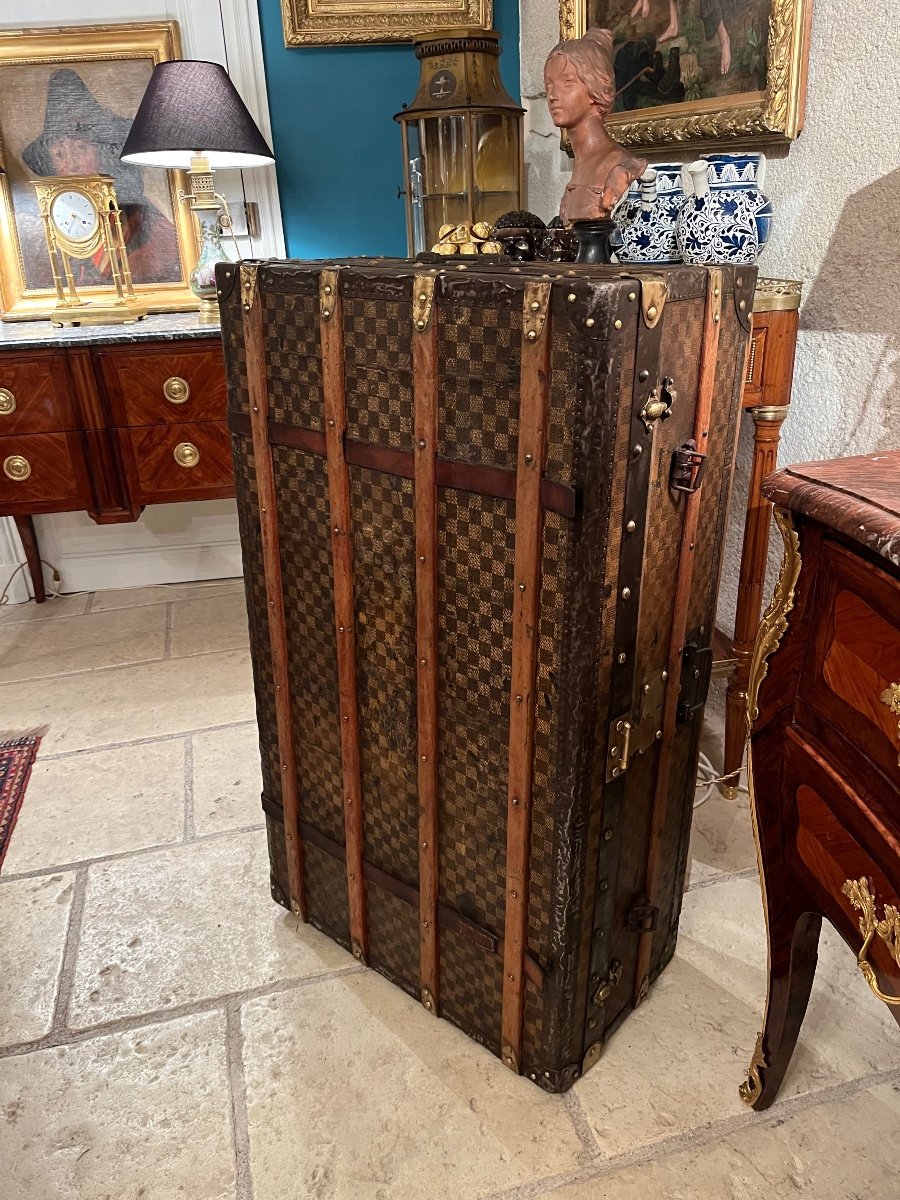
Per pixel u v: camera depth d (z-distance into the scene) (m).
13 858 1.74
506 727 1.09
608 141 1.43
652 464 1.01
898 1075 1.26
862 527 0.72
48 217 2.37
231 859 1.73
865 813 0.80
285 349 1.17
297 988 1.43
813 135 1.56
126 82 2.54
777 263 1.70
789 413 1.72
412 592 1.14
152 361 2.16
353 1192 1.12
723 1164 1.14
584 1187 1.12
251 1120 1.22
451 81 2.13
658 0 1.83
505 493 0.99
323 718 1.35
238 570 3.09
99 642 2.64
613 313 0.86
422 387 1.02
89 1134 1.20
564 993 1.17
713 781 1.83
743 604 1.70
